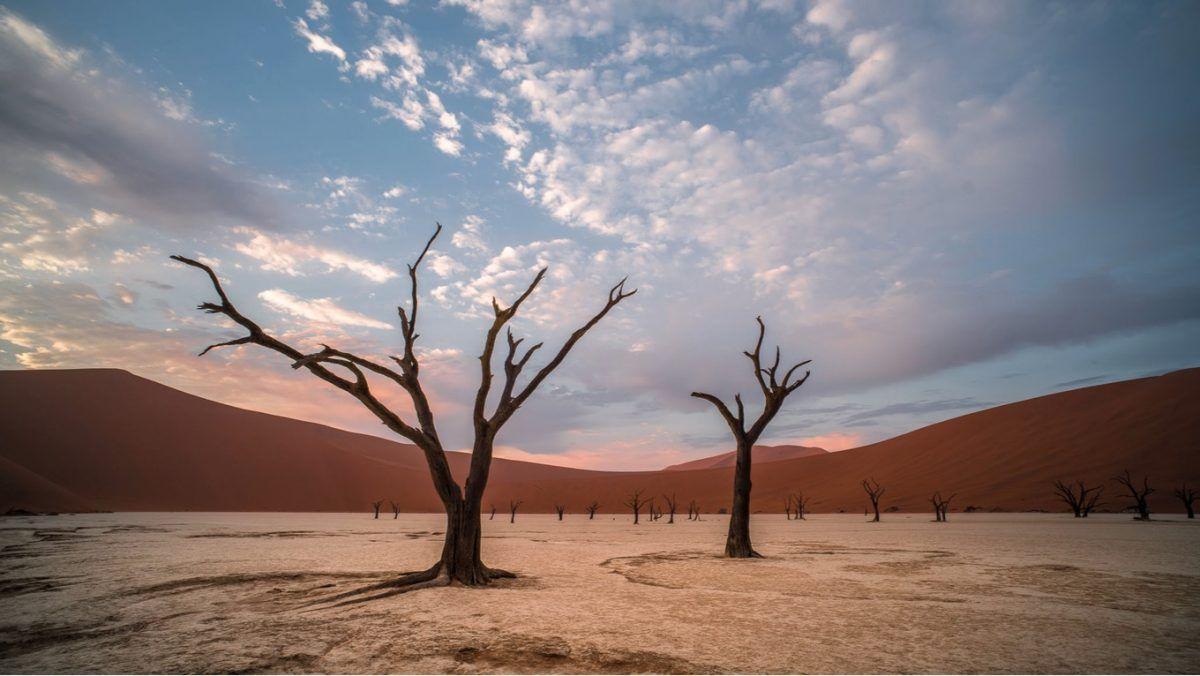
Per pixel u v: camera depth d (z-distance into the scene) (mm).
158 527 42906
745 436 22547
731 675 6840
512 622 9469
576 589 13086
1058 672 6926
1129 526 39562
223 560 19172
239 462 111938
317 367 13070
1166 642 8320
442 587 12898
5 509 67938
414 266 14672
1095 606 11102
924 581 14609
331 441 158375
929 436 113500
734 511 21875
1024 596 12289
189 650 7980
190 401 127250
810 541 29797
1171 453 75188
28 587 13688
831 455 128750
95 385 118250
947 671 6973
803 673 6906
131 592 12664
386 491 120500
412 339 14492
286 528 43312
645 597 12000
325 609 10570
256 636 8672
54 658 7742
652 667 7184
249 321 12531
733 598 11945
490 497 133000
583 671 7066
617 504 122688
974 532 35094
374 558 19828
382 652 7824
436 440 13961
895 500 92625
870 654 7699
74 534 34250
